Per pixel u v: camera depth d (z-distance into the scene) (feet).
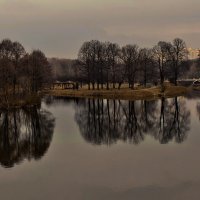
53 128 270.05
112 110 368.68
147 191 140.26
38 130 263.49
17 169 169.48
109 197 135.74
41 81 523.29
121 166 170.30
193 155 185.37
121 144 213.87
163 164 171.63
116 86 645.10
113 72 583.99
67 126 277.85
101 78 590.96
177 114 327.67
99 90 565.12
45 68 558.97
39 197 137.49
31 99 422.00
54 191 142.51
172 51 600.39
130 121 298.56
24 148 209.26
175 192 138.51
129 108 380.78
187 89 579.07
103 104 424.87
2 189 145.79
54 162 179.32
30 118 318.65
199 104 397.19
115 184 147.84
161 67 599.98
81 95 548.72
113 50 586.04
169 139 223.92
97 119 311.88
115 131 255.50
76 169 167.43
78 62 611.47
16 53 472.85
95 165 172.76
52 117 324.60
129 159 181.37
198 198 132.77
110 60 583.99
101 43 596.70
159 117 314.76
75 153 195.52
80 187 145.79
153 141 219.82
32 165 175.32
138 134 242.78
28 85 437.58
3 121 303.89
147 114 334.44
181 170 162.20
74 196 137.39
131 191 140.46
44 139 231.91
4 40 486.38
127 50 571.28
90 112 357.20
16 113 346.13
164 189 141.69
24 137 239.71
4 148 209.67
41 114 343.05
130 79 571.28
